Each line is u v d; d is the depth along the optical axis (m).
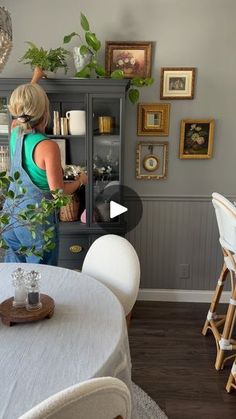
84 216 2.53
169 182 2.76
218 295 2.31
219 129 2.67
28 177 1.77
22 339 1.03
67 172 2.51
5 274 1.49
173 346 2.28
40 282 1.41
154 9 2.53
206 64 2.58
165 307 2.82
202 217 2.80
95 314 1.17
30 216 1.15
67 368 0.91
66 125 2.49
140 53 2.58
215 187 2.76
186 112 2.65
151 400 1.82
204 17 2.52
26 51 2.57
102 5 2.54
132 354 2.19
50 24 2.57
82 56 2.42
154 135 2.69
